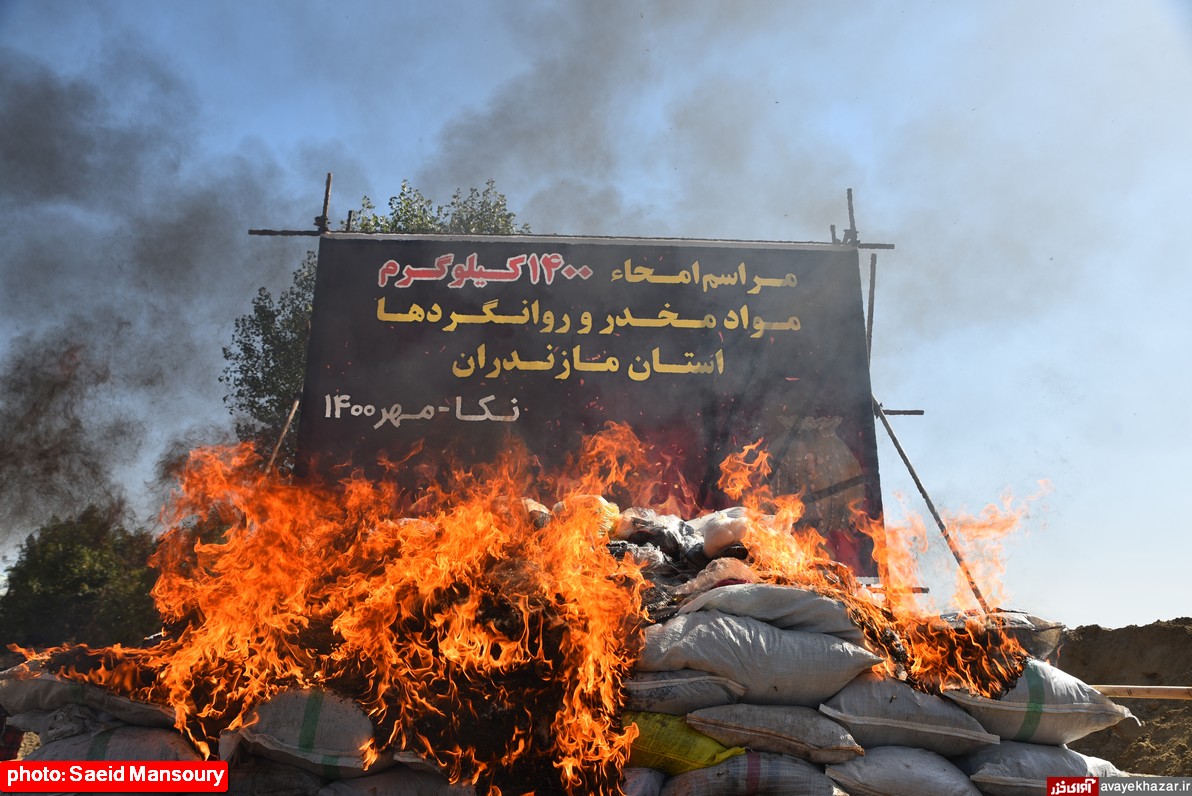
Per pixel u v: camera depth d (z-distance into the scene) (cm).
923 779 430
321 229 886
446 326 866
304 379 850
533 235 891
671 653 445
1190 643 1090
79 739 434
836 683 447
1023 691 459
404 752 429
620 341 869
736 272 888
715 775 422
